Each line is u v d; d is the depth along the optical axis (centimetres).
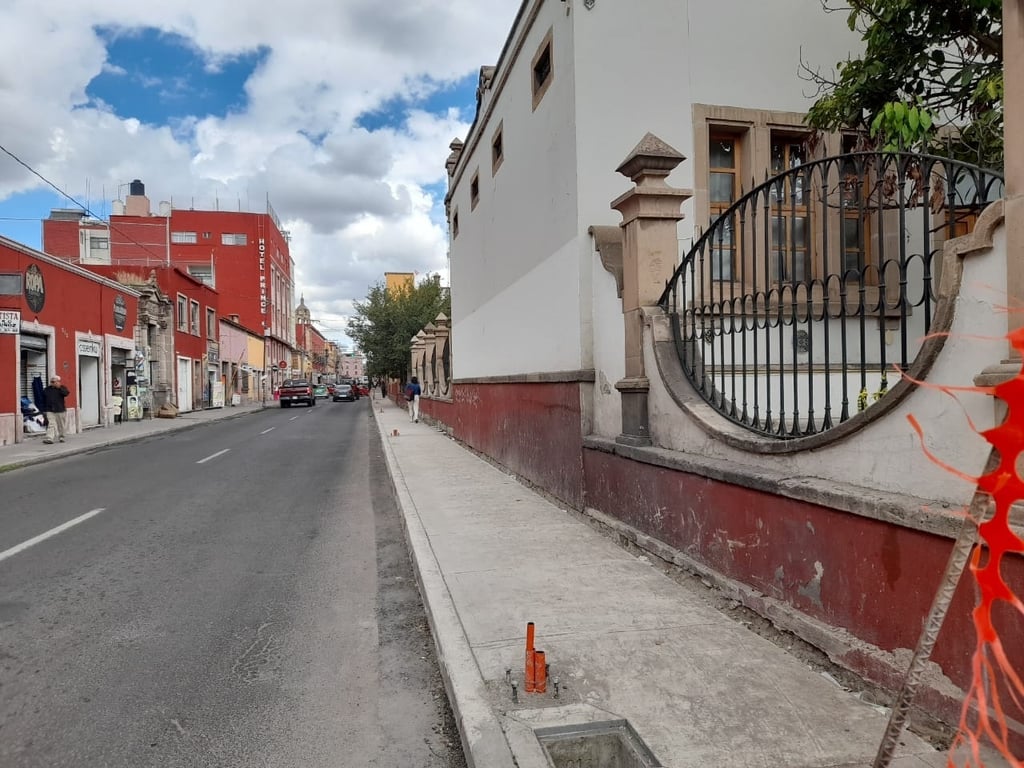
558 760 289
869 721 296
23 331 1836
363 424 2670
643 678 342
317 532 755
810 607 364
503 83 1092
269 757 309
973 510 162
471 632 409
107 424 2438
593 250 727
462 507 804
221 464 1372
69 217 4959
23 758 307
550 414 849
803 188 403
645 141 590
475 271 1425
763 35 782
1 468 1292
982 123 509
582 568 538
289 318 8269
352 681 387
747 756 271
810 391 387
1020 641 247
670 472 524
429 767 301
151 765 302
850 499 325
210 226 6234
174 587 556
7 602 518
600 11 743
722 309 486
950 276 284
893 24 516
